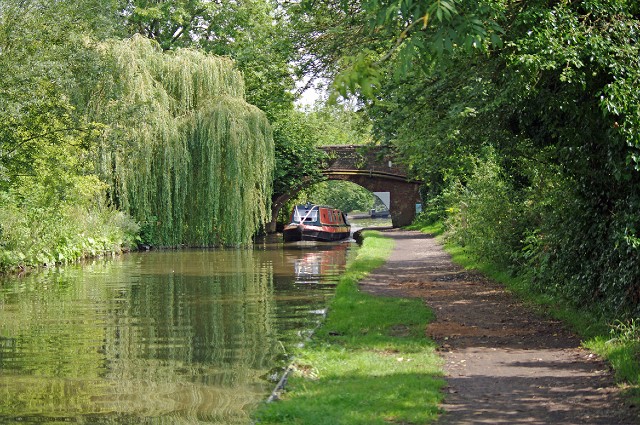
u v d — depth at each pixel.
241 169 34.97
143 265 28.27
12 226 26.33
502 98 11.88
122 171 34.19
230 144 34.78
